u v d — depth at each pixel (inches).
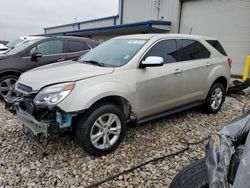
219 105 228.2
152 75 165.0
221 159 75.3
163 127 190.2
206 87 209.2
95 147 141.3
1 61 251.3
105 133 144.9
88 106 134.0
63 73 146.5
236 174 64.6
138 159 143.5
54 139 158.6
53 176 126.5
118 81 148.9
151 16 656.4
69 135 141.8
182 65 186.5
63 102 130.1
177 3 568.1
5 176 125.9
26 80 149.7
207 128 192.1
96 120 139.3
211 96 217.8
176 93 183.6
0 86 249.4
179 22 571.8
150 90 164.9
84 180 124.0
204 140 170.6
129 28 627.2
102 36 806.5
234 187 62.7
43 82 137.8
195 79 196.7
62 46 287.0
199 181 88.7
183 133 180.9
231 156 72.2
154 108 171.3
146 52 166.1
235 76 463.8
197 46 205.9
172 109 187.3
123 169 133.5
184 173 95.6
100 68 152.7
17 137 167.2
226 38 480.1
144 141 165.8
